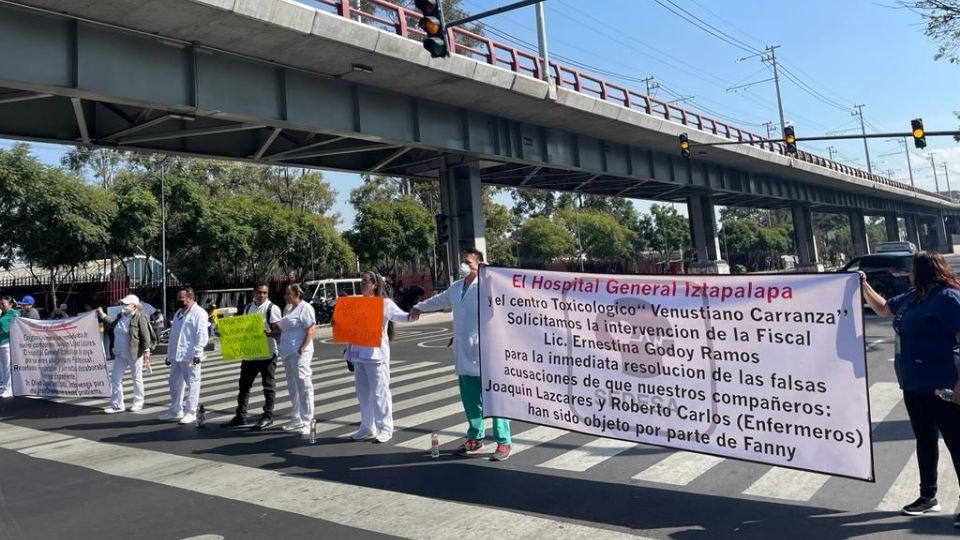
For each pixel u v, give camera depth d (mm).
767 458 4570
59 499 5504
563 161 28594
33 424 9133
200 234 34156
